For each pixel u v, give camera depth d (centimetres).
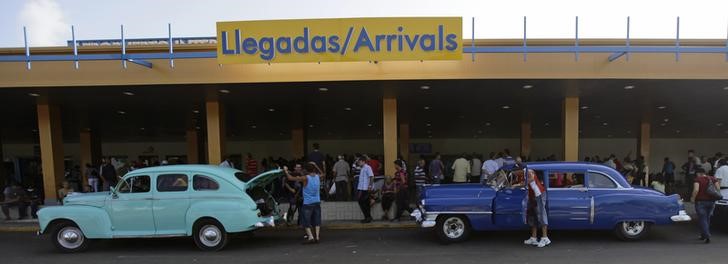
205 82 916
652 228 850
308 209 785
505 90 1064
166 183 737
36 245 806
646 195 732
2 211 1060
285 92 1063
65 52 909
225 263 657
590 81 938
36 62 911
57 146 1213
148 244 790
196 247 762
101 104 1220
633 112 1573
